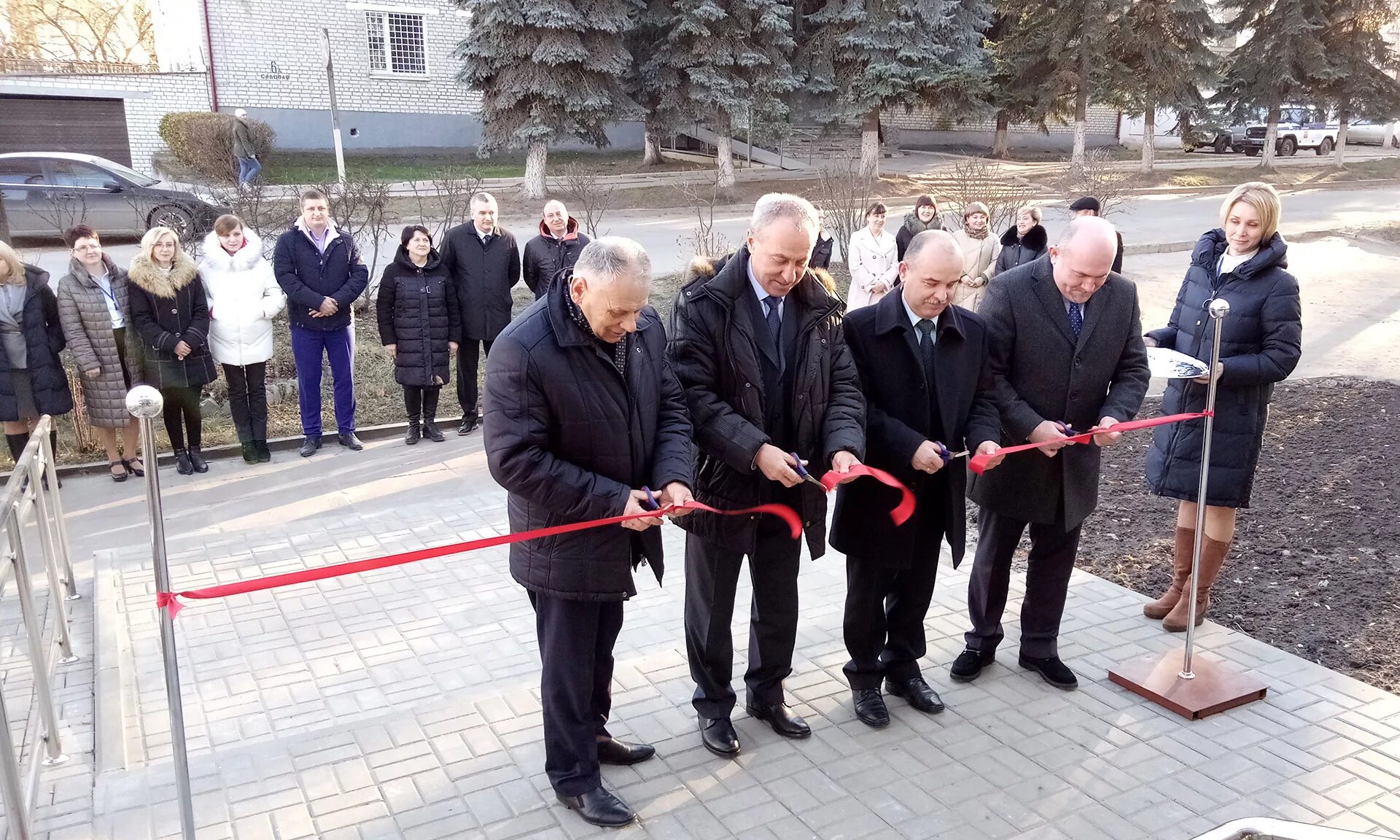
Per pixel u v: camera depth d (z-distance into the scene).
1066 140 35.69
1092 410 4.06
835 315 3.65
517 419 3.13
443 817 3.37
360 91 25.17
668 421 3.45
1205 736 3.85
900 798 3.48
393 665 4.50
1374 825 3.32
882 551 3.80
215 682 4.33
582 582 3.22
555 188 21.11
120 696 4.10
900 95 21.03
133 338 6.94
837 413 3.62
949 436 3.84
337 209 11.03
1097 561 5.59
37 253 13.30
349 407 7.85
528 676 4.40
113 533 6.14
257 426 7.51
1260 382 4.29
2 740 2.85
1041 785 3.55
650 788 3.55
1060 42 23.84
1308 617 4.85
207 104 23.36
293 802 3.44
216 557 5.69
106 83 22.09
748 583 5.32
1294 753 3.74
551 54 17.92
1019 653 4.53
